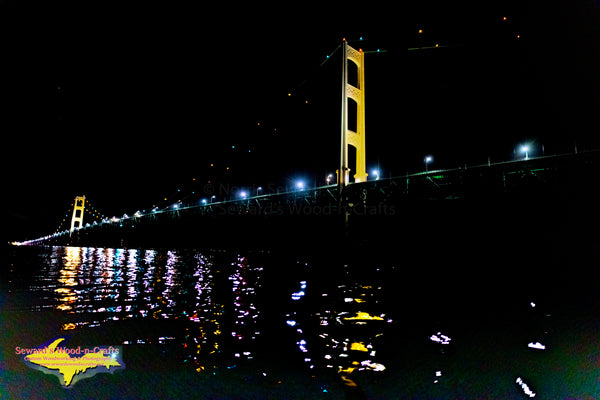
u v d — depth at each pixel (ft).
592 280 16.67
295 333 10.54
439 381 7.39
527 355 8.72
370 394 6.81
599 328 10.41
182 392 6.77
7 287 18.89
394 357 8.66
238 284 20.65
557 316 11.81
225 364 8.20
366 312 13.20
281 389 6.93
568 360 8.36
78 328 10.89
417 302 14.74
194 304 14.73
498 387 7.08
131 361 8.28
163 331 10.67
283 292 17.49
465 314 12.64
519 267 21.27
